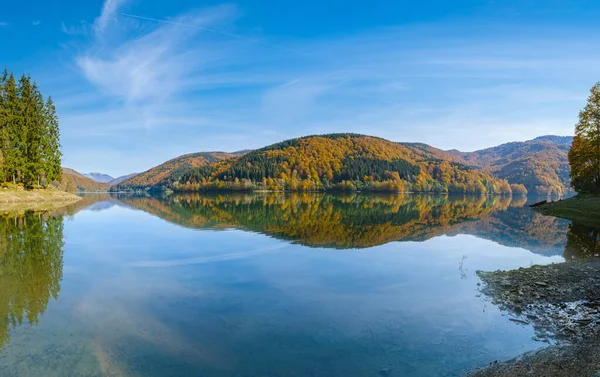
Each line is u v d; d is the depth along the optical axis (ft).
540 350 27.84
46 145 221.25
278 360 26.13
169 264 55.31
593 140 151.12
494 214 153.17
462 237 87.10
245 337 29.78
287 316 34.30
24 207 161.79
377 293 41.60
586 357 26.08
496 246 74.95
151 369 24.85
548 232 95.66
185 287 43.42
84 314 34.60
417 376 24.31
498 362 26.20
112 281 45.78
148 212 150.51
